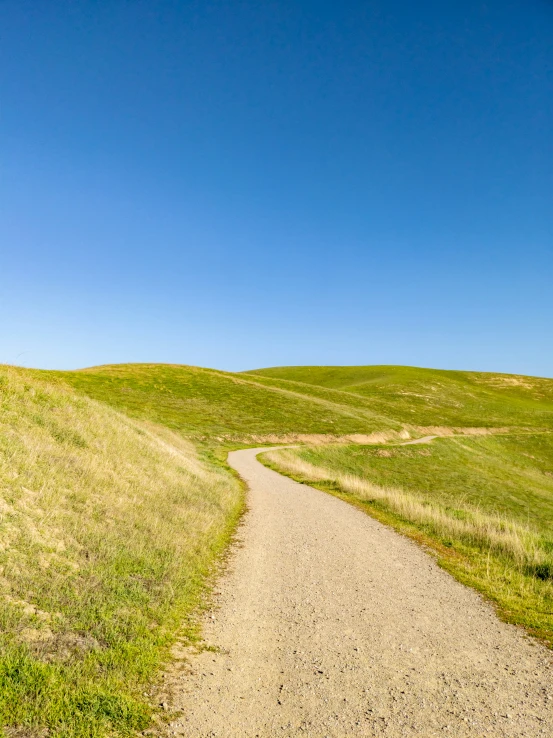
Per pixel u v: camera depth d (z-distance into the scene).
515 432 74.81
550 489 45.75
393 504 16.50
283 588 8.41
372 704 4.93
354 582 8.78
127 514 10.25
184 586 7.81
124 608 6.58
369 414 66.19
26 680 4.70
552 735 4.49
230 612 7.27
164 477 14.82
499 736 4.46
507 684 5.38
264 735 4.40
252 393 65.38
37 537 7.64
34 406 14.37
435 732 4.49
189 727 4.48
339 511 15.73
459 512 16.12
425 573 9.38
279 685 5.27
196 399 58.25
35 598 6.21
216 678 5.36
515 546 10.88
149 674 5.30
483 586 8.64
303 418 55.81
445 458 49.62
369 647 6.23
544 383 129.50
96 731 4.29
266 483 22.31
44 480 9.72
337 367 139.38
